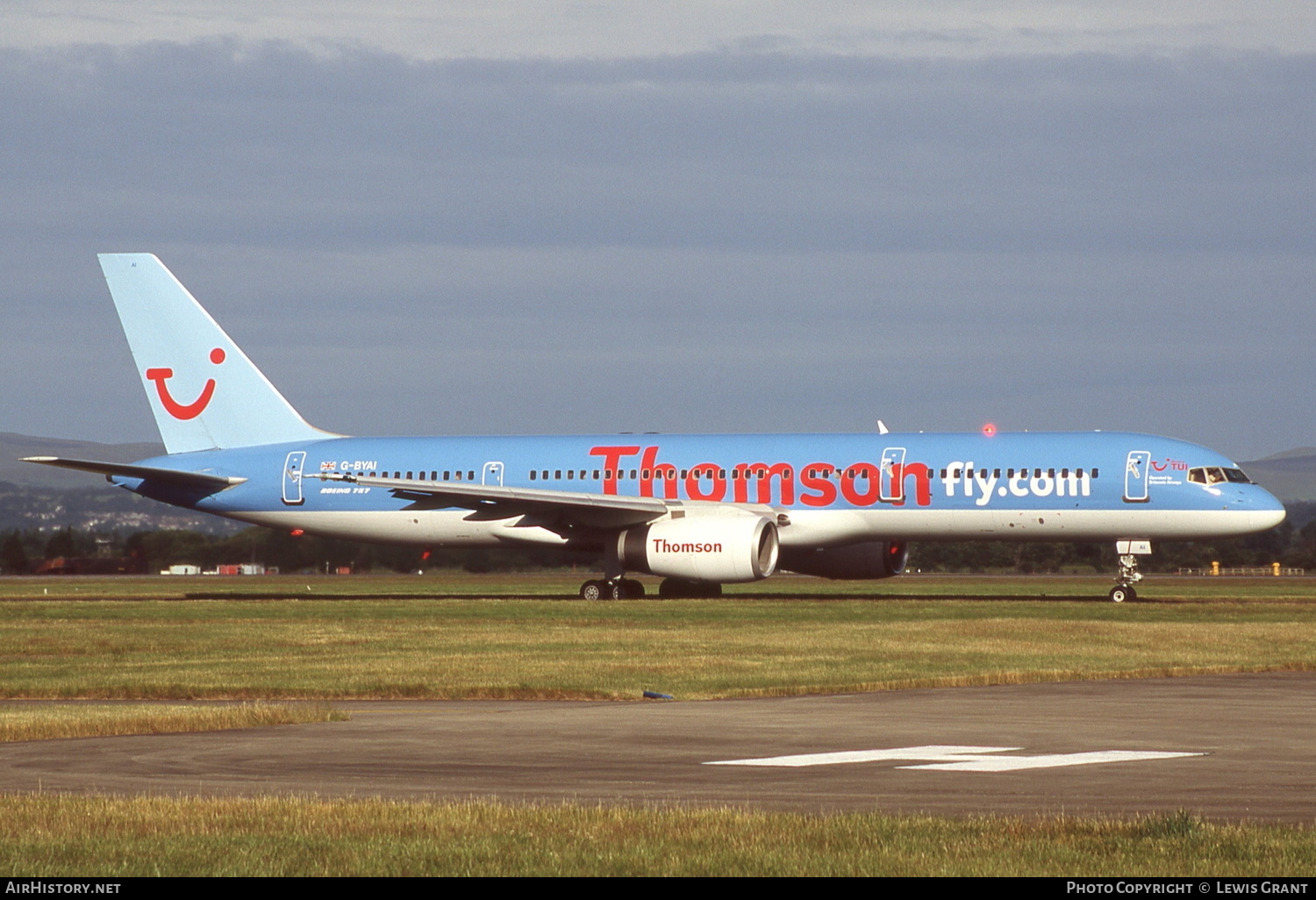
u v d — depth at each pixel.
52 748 70.19
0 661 122.00
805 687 98.69
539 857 44.03
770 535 194.75
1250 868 42.31
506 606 188.00
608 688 98.00
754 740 72.06
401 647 128.75
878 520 193.88
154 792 57.34
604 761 65.38
